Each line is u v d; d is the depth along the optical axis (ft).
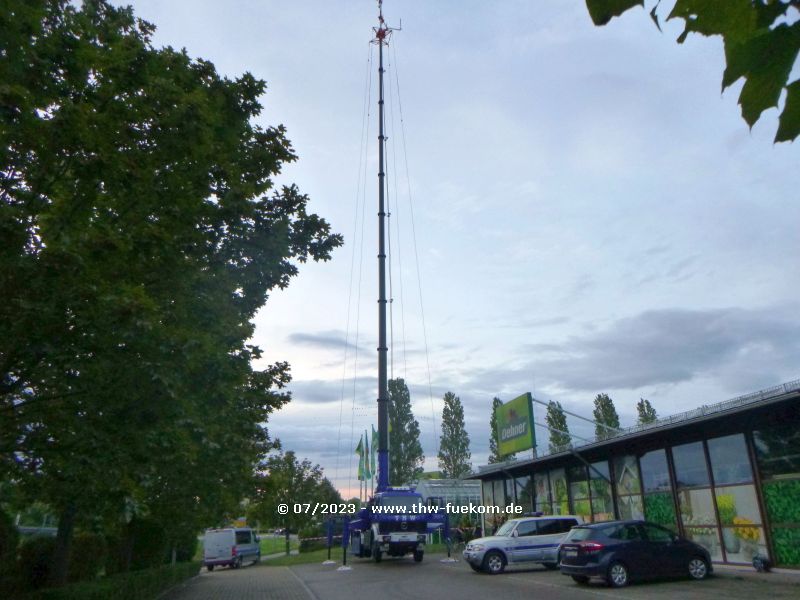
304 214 39.27
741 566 59.93
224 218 32.12
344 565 93.09
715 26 5.36
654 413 170.50
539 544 74.59
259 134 38.60
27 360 22.75
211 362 27.66
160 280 28.48
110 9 34.22
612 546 56.24
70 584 44.37
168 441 26.20
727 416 57.06
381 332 102.17
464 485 159.63
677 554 56.85
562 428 159.02
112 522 33.37
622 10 5.59
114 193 26.18
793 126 5.49
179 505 53.98
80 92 25.49
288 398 45.57
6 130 21.75
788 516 55.31
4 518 46.44
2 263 21.48
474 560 73.92
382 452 96.89
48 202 25.13
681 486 68.74
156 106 28.50
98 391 24.18
